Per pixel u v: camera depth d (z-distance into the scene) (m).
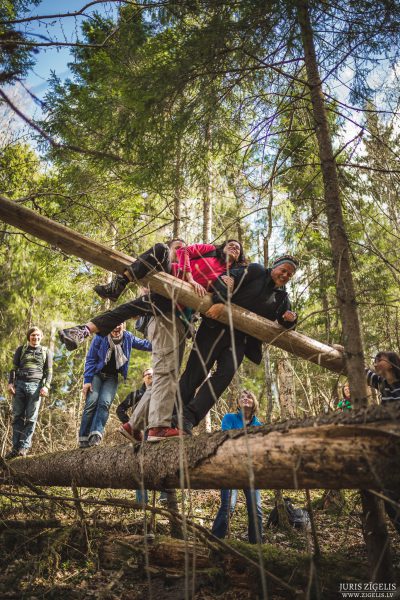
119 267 3.43
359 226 4.61
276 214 5.96
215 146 4.58
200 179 4.71
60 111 4.44
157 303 3.54
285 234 6.00
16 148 5.52
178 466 2.89
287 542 4.03
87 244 3.37
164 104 3.80
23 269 11.66
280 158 4.72
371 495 2.67
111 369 5.44
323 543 3.98
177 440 3.07
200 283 3.67
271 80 4.16
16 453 5.82
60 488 5.14
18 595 2.91
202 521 4.64
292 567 2.92
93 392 5.30
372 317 4.93
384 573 2.58
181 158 4.22
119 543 3.44
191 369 3.58
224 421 4.45
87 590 3.05
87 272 9.01
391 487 2.12
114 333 5.43
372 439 2.06
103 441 9.35
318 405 8.02
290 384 6.04
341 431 2.15
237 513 5.15
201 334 3.69
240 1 3.48
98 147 4.11
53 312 12.89
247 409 4.45
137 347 5.61
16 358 6.22
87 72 4.69
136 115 3.84
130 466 3.27
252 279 3.71
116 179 5.19
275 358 6.00
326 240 5.81
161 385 3.42
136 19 3.85
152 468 3.08
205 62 3.65
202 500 5.43
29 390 6.11
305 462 2.23
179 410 2.31
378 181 4.03
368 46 3.73
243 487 2.64
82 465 3.77
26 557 3.37
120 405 5.05
